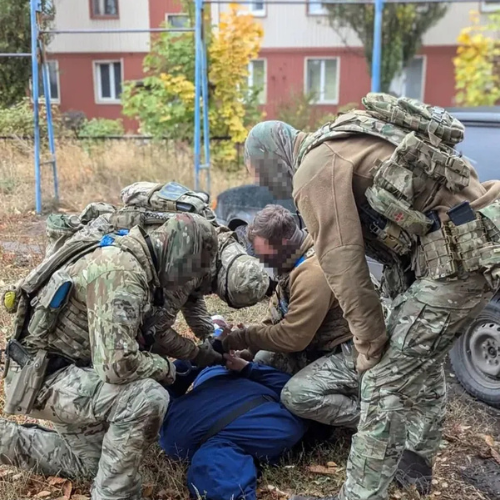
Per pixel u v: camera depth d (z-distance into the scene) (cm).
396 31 1353
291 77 1633
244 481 249
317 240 210
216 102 1093
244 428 270
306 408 275
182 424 273
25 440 268
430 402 251
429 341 219
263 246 279
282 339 279
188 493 260
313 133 229
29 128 1020
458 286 213
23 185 859
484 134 366
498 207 210
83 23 1633
